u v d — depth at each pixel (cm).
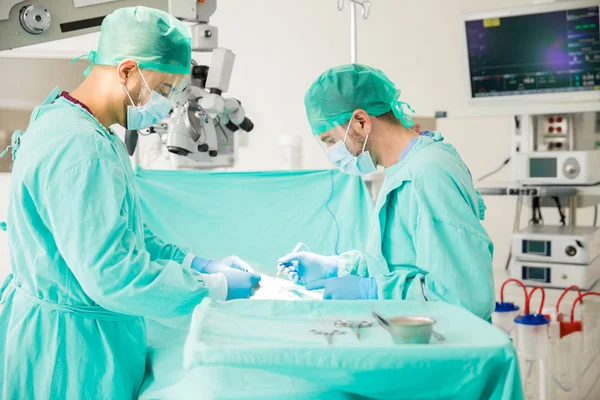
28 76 406
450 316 131
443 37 458
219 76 236
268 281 209
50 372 151
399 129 165
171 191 251
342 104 162
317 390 125
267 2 464
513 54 284
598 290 263
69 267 149
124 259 143
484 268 144
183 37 168
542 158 280
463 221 147
